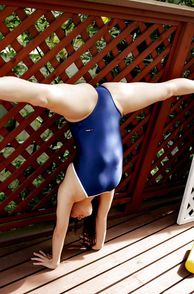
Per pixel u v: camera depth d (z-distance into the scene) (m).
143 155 2.79
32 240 2.61
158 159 2.95
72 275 2.35
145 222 2.95
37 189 2.47
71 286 2.27
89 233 2.50
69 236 2.68
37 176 2.41
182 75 2.62
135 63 2.34
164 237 2.80
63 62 2.07
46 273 2.34
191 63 2.64
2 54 2.13
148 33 2.28
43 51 1.98
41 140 2.29
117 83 2.16
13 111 2.07
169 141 3.01
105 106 2.05
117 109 2.11
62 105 1.87
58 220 2.19
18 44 1.89
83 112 1.98
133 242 2.70
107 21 2.20
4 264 2.38
